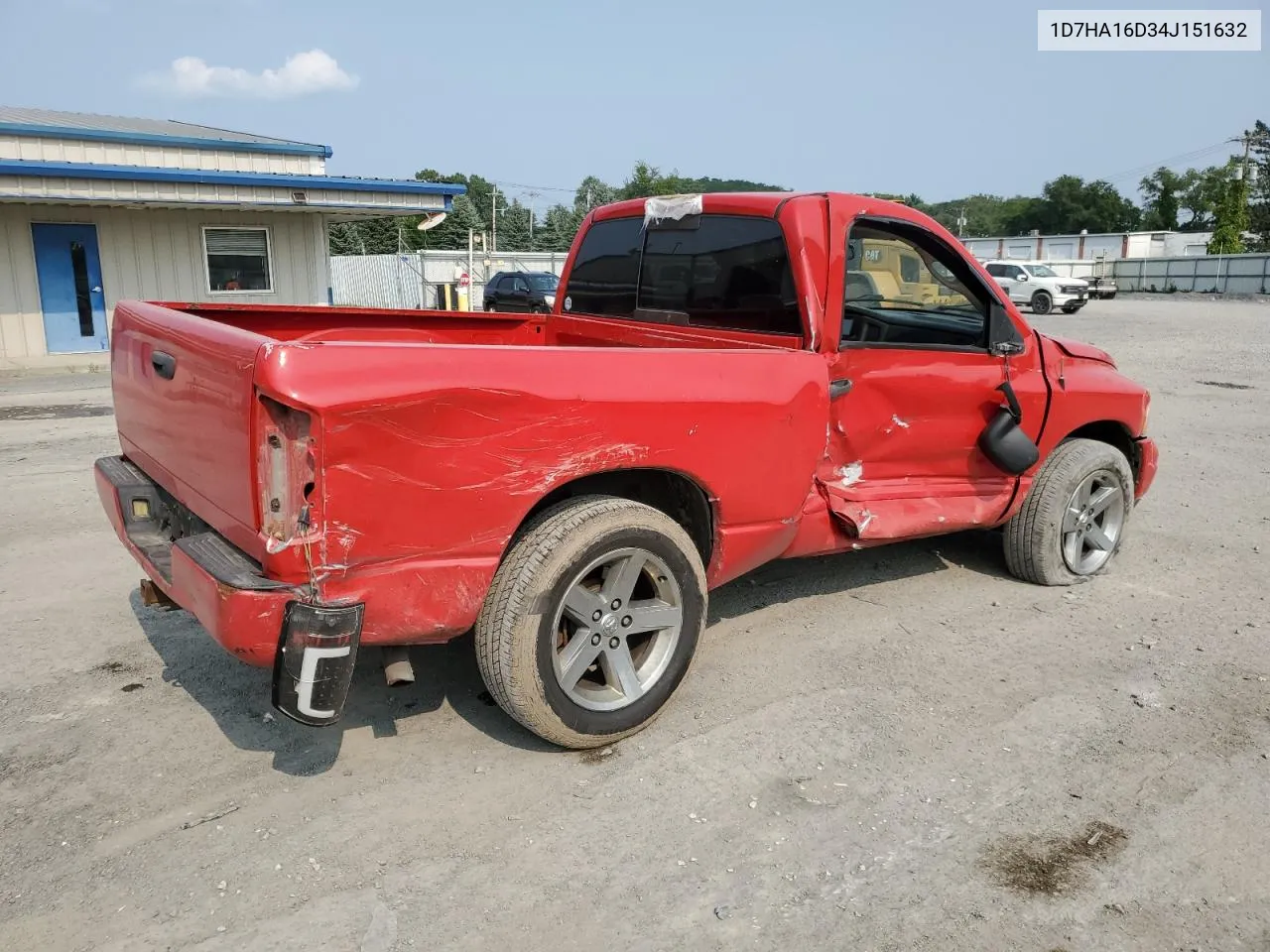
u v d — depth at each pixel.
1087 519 5.07
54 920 2.48
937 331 4.28
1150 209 106.06
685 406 3.28
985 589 5.02
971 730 3.54
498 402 2.85
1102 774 3.26
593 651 3.25
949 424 4.34
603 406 3.07
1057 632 4.46
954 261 4.27
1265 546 5.85
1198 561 5.55
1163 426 10.17
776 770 3.25
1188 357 17.08
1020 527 4.96
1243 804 3.10
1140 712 3.70
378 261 35.09
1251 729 3.59
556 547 3.03
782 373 3.58
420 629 2.90
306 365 2.55
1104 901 2.64
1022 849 2.86
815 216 3.81
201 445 2.95
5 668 3.92
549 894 2.62
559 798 3.07
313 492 2.62
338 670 2.66
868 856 2.81
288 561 2.63
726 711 3.65
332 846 2.81
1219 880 2.74
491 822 2.94
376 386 2.62
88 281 17.27
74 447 8.42
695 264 4.35
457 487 2.83
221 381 2.75
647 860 2.78
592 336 4.98
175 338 3.10
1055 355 4.79
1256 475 7.87
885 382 4.04
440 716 3.59
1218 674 4.04
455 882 2.67
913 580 5.14
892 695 3.80
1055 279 31.41
